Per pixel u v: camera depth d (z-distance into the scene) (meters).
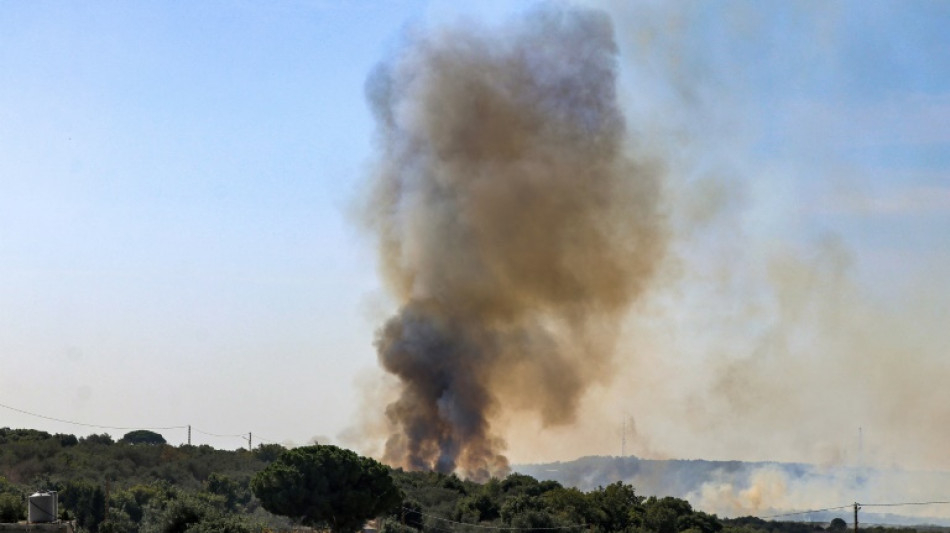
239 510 77.38
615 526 78.19
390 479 59.34
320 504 56.31
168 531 60.34
